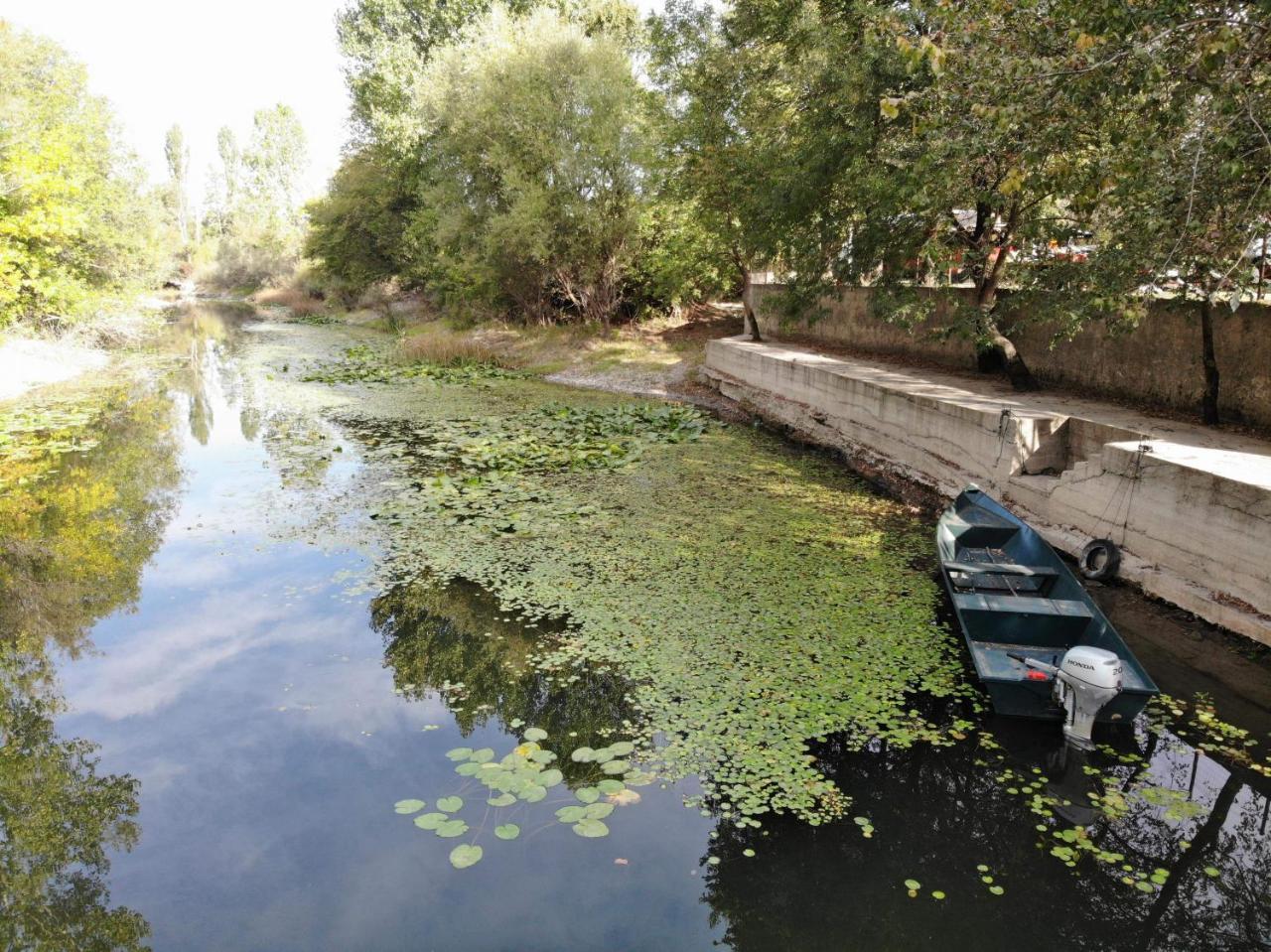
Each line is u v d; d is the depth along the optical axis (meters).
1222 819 4.71
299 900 4.14
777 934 3.89
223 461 13.07
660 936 3.85
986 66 6.87
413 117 30.25
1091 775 5.09
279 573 8.45
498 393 19.59
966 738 5.46
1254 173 6.50
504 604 7.63
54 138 19.03
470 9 31.20
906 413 11.62
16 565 8.72
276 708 5.97
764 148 15.69
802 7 14.52
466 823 4.64
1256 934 3.95
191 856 4.47
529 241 23.53
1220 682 6.12
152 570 8.59
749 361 17.42
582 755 5.18
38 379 20.47
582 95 22.91
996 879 4.28
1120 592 7.62
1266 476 6.71
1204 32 6.02
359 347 28.41
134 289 27.06
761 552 8.83
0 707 6.05
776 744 5.37
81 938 3.91
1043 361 12.66
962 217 14.59
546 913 4.01
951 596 6.82
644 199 23.33
